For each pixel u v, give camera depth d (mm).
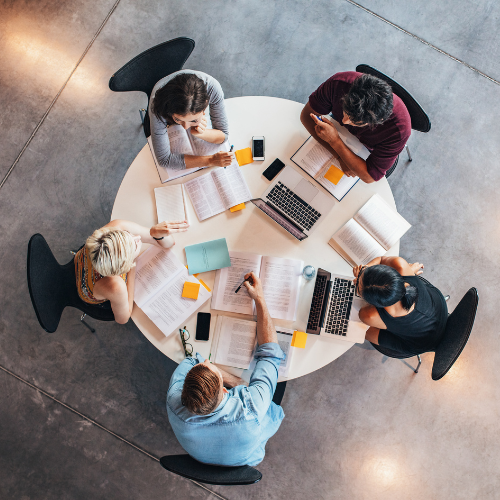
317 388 2836
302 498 2779
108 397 2873
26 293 2949
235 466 1862
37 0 3197
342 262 2084
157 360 2881
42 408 2867
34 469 2820
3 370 2900
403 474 2768
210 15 3131
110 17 3162
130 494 2799
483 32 3062
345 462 2793
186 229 2070
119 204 2131
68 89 3113
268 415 2004
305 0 3111
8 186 3039
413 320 1953
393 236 2076
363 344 2852
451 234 2912
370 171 2025
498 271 2875
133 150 3045
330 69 3049
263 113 2176
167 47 2236
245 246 2102
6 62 3156
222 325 2021
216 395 1618
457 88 3023
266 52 3082
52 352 2902
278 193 2096
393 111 1880
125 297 1910
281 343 2008
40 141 3070
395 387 2814
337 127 2123
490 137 2973
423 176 2959
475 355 2818
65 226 2998
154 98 1771
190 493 2791
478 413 2775
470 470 2748
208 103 1910
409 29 3080
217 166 2129
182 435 1772
